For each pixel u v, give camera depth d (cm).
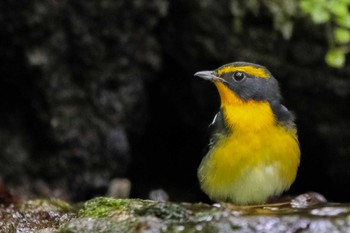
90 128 1357
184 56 1377
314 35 1320
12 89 1317
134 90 1388
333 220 596
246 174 842
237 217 610
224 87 884
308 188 1480
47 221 724
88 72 1334
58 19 1274
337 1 1255
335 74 1327
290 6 1325
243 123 841
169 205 634
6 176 1337
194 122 1465
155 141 1528
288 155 848
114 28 1320
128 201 668
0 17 1238
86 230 631
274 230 595
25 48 1271
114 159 1398
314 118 1373
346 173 1421
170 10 1348
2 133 1343
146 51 1366
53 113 1325
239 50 1338
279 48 1336
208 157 877
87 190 1384
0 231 700
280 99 898
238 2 1327
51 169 1351
